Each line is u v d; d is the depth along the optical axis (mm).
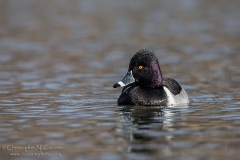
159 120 11984
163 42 26094
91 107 13570
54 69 19938
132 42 26281
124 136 10562
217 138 10344
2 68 20188
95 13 36719
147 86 13898
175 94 14016
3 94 15383
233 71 19125
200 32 28953
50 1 42656
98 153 9477
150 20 33500
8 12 37375
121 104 13852
